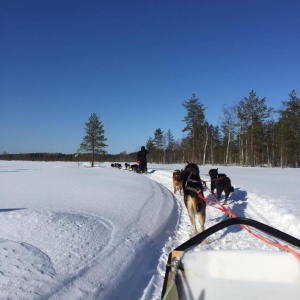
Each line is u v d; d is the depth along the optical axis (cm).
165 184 1733
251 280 247
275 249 549
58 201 874
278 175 2180
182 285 247
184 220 806
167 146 7444
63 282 356
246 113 4725
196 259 258
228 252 262
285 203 917
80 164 4922
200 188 658
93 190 1170
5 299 306
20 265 386
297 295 235
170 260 257
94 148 4325
